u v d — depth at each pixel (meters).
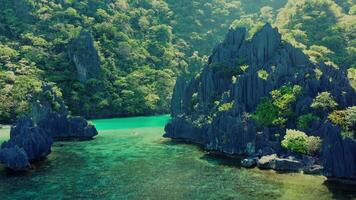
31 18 189.38
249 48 96.94
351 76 85.69
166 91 175.50
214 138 83.00
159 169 70.38
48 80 159.62
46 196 57.00
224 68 98.38
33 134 79.88
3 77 147.50
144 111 165.38
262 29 94.94
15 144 77.62
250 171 66.94
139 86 169.88
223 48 103.06
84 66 167.12
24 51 169.50
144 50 193.62
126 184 62.16
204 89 99.25
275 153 71.06
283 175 63.88
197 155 80.50
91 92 163.62
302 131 71.38
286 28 157.12
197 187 59.56
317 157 66.50
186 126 96.69
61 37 178.50
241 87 85.19
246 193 56.09
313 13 153.50
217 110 88.06
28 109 133.00
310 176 62.84
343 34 142.50
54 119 103.94
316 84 77.25
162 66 196.38
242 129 77.06
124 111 162.12
